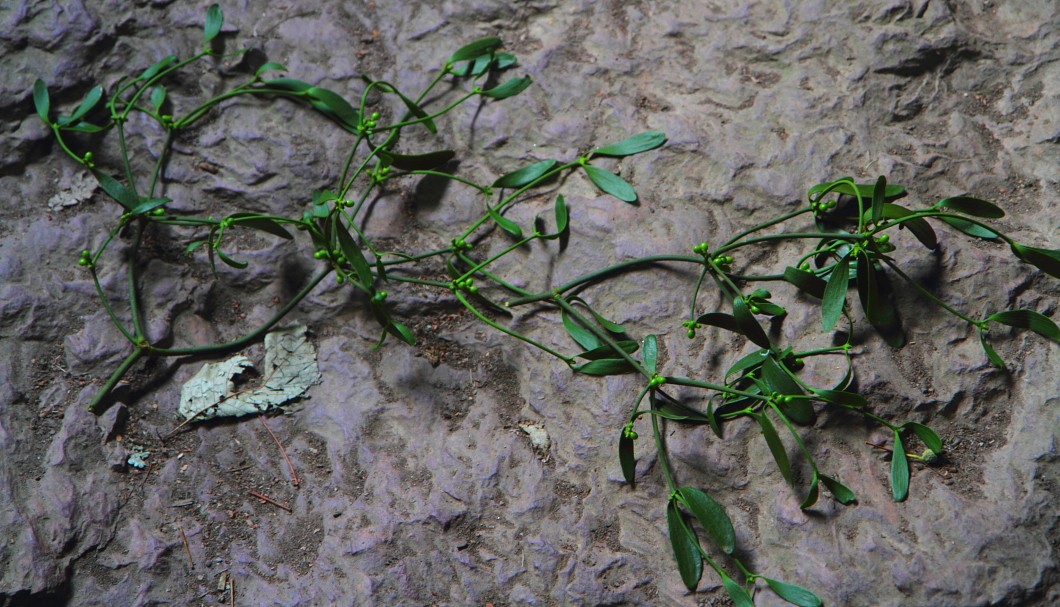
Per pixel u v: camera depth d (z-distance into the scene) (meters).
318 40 1.50
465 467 1.40
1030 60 1.47
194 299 1.46
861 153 1.44
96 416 1.42
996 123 1.46
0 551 1.38
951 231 1.42
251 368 1.44
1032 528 1.36
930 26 1.47
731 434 1.39
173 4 1.50
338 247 1.44
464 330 1.44
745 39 1.48
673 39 1.49
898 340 1.40
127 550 1.39
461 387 1.43
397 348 1.44
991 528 1.36
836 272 1.35
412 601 1.37
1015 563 1.35
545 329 1.43
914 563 1.35
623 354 1.38
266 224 1.41
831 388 1.39
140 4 1.50
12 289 1.43
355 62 1.50
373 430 1.42
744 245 1.42
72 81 1.49
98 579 1.39
